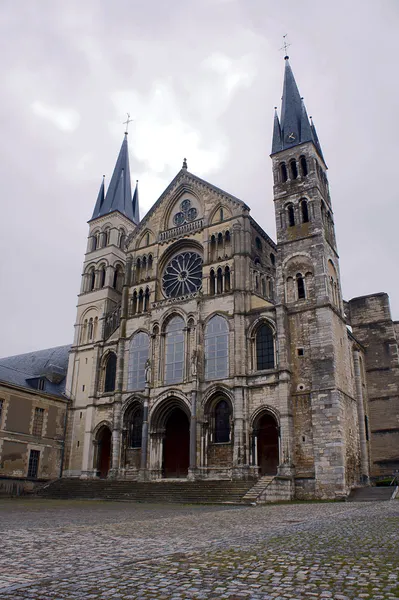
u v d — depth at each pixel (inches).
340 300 2161.7
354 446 1911.9
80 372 2640.3
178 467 2231.8
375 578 367.2
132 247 2650.1
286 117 2438.5
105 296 2731.3
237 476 1861.5
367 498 1617.9
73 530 716.7
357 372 2252.7
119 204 2999.5
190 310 2263.8
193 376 2107.5
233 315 2132.1
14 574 393.7
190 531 691.4
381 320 2615.7
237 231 2282.2
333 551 487.8
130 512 1144.8
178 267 2482.8
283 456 1804.9
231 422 1998.0
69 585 354.6
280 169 2332.7
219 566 418.3
